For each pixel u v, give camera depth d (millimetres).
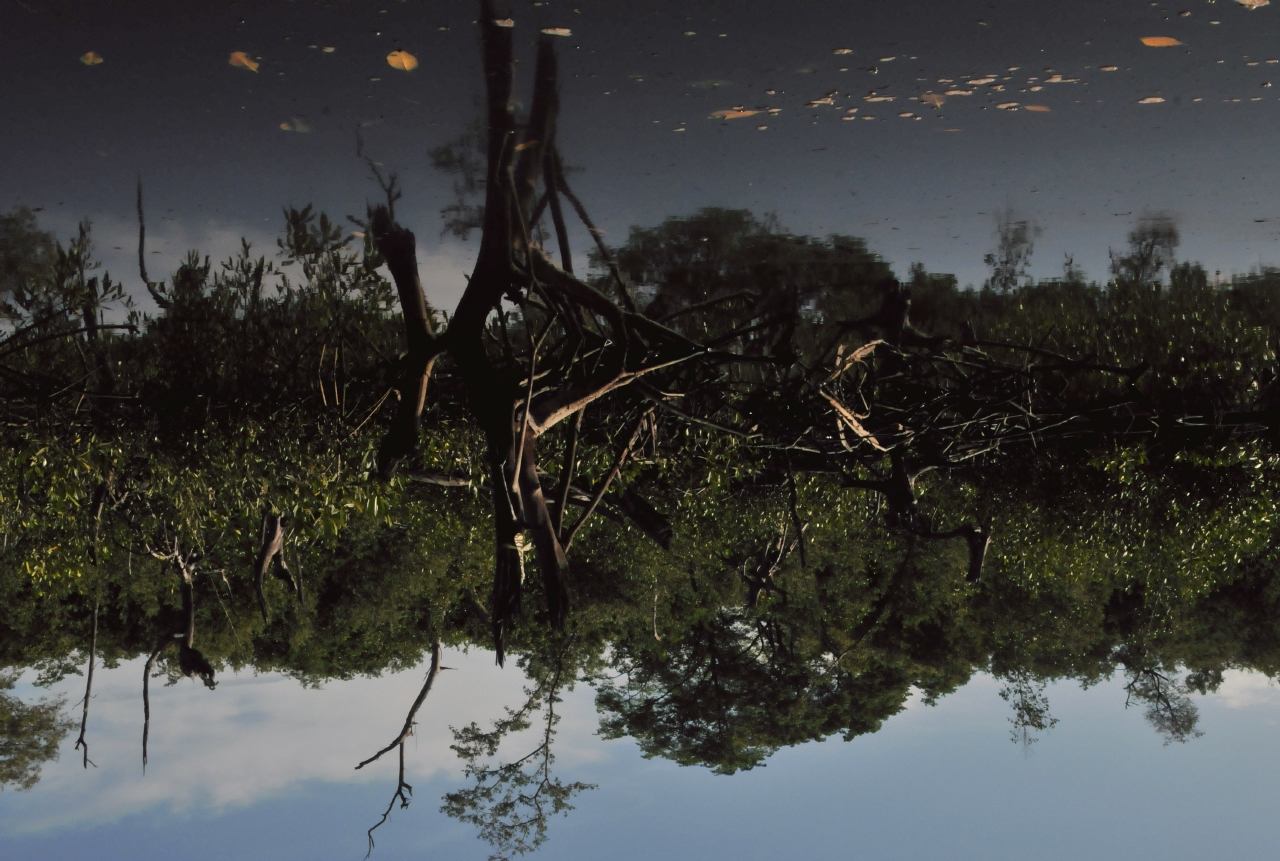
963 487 23094
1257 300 19781
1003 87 18453
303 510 15688
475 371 10328
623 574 32625
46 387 14789
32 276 15008
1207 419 17969
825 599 42406
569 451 10398
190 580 22125
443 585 33719
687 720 46688
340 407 14836
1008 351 18984
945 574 40062
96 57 15484
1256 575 41219
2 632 41125
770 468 18672
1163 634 42656
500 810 33812
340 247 15352
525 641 37469
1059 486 20375
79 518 16828
